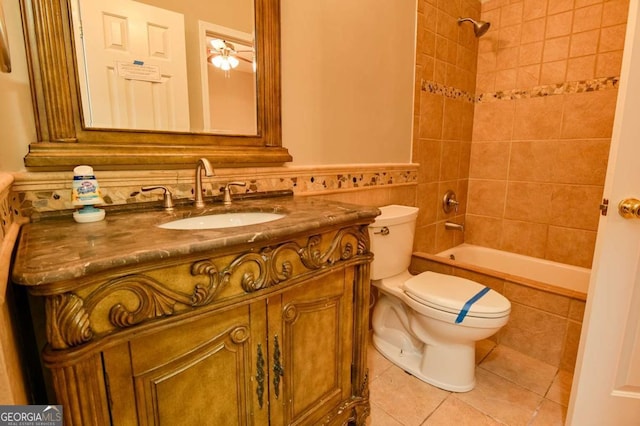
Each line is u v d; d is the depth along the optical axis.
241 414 0.84
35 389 0.77
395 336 1.69
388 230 1.58
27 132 0.85
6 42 0.58
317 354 1.01
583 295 1.52
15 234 0.72
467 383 1.43
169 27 1.04
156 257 0.60
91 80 0.92
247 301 0.77
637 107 0.95
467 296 1.38
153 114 1.04
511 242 2.38
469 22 2.24
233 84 1.19
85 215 0.85
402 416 1.29
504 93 2.29
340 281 1.05
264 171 1.30
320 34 1.44
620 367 1.10
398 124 1.89
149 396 0.67
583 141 2.00
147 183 1.03
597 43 1.89
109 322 0.58
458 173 2.42
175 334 0.69
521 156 2.27
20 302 0.74
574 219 2.09
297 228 0.82
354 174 1.66
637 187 0.99
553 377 1.52
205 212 1.04
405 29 1.84
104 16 0.93
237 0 1.17
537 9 2.09
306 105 1.43
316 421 1.04
